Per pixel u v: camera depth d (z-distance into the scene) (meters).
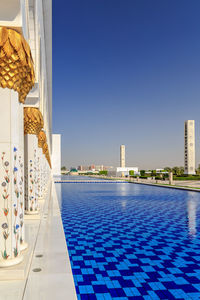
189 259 3.87
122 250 4.30
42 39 5.65
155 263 3.69
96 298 2.67
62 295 2.32
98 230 5.73
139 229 5.85
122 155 73.25
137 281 3.08
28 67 2.72
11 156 2.64
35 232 4.45
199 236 5.24
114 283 3.02
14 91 2.69
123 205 9.72
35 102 5.16
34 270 2.89
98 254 4.08
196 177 29.53
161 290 2.86
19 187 2.84
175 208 8.98
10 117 2.64
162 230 5.74
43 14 5.65
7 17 2.46
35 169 5.68
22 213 3.15
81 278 3.16
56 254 3.40
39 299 2.24
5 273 2.54
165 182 24.91
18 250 2.78
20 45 2.54
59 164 42.28
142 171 46.09
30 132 5.46
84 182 25.77
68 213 7.93
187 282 3.07
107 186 20.28
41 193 8.34
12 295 2.27
